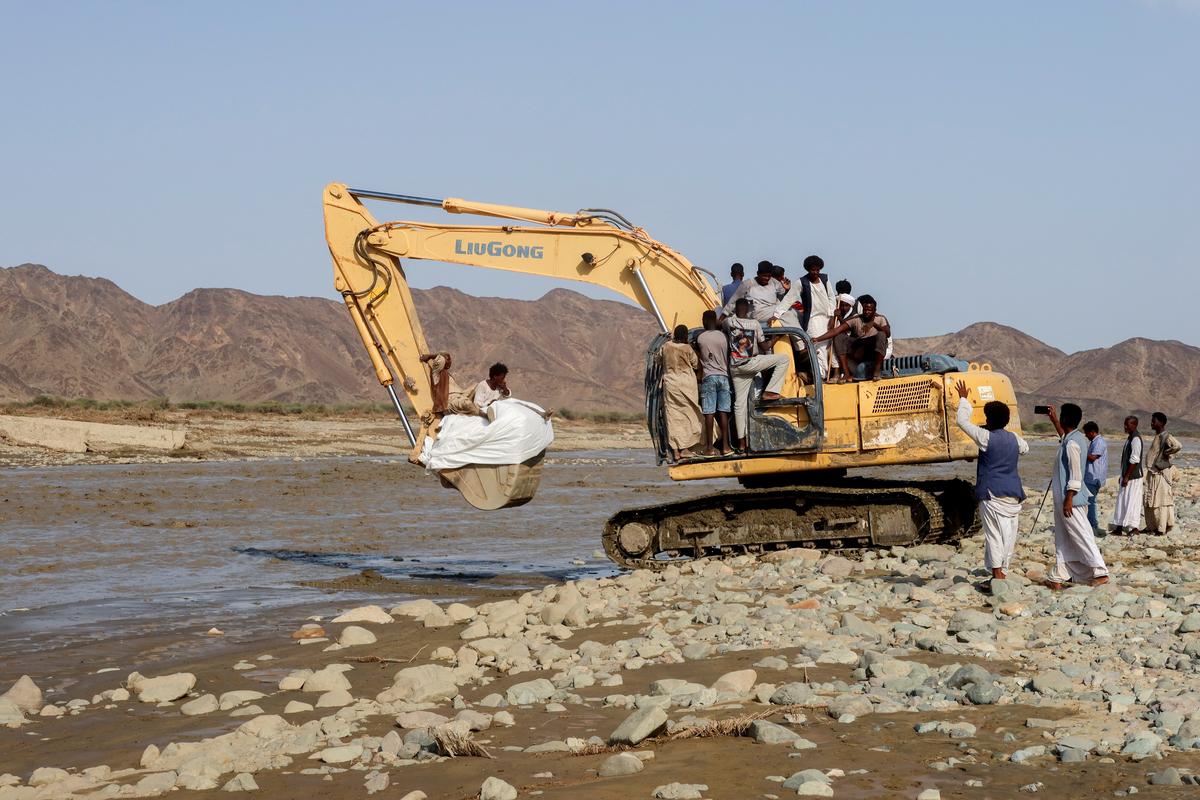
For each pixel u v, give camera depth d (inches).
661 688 314.7
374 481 1330.0
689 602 468.1
